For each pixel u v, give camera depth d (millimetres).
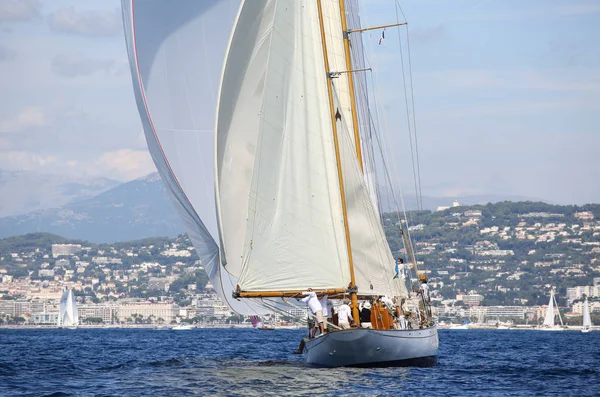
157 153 83688
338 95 79188
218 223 70250
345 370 73500
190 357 114812
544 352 149375
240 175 71000
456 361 103500
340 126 71875
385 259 74312
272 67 68812
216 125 69438
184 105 83938
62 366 95562
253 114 71125
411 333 75438
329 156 70750
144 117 83188
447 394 63469
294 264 69562
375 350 71688
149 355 127438
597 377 82750
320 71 70938
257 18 69562
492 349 163000
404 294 80688
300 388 64062
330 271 70062
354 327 70625
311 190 70000
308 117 70125
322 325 70500
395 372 74125
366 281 73250
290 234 69500
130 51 83812
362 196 72312
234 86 70000
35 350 156875
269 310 81188
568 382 76812
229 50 68875
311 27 70812
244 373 77438
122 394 63344
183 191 82938
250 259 69000
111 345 194875
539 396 65188
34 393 64938
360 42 86688
